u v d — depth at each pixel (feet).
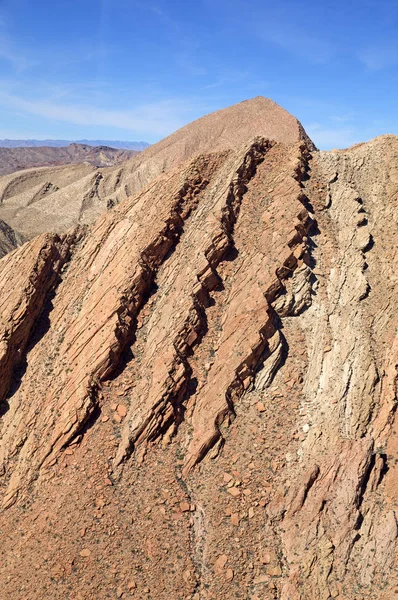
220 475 108.99
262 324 121.19
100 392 120.37
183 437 115.03
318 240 139.64
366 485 100.58
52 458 113.19
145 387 118.83
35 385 127.13
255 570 96.07
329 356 118.93
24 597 96.78
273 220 140.26
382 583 90.33
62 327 134.31
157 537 100.99
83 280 141.38
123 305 128.98
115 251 142.20
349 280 130.62
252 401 118.21
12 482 113.50
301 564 93.81
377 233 139.95
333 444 105.60
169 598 93.71
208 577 96.43
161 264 141.69
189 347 125.08
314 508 98.27
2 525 108.27
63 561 99.09
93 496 106.83
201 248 136.26
